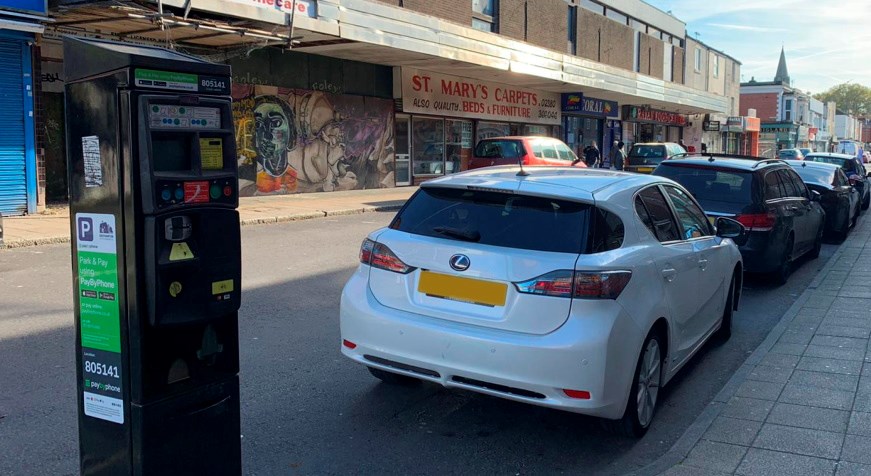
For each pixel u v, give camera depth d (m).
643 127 38.66
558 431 4.57
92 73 2.77
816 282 9.16
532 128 28.73
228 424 3.10
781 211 9.08
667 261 4.70
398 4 19.45
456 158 24.58
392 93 21.36
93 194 2.84
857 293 8.39
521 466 4.07
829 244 13.46
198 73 2.85
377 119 20.92
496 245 4.18
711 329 6.01
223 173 2.92
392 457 4.12
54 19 12.56
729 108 51.03
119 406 2.88
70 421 4.39
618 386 4.00
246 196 17.28
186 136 2.84
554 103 29.56
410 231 4.51
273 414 4.66
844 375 5.45
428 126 23.20
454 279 4.19
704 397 5.30
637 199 4.76
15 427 4.29
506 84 26.16
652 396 4.60
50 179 14.91
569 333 3.88
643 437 4.53
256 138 17.36
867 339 6.42
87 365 2.96
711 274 5.71
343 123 19.80
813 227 10.90
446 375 4.13
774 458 4.07
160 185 2.72
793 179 10.38
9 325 6.40
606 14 32.41
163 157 2.78
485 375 4.00
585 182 4.62
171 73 2.77
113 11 11.96
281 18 14.10
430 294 4.26
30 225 11.84
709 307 5.78
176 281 2.82
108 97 2.72
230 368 3.09
